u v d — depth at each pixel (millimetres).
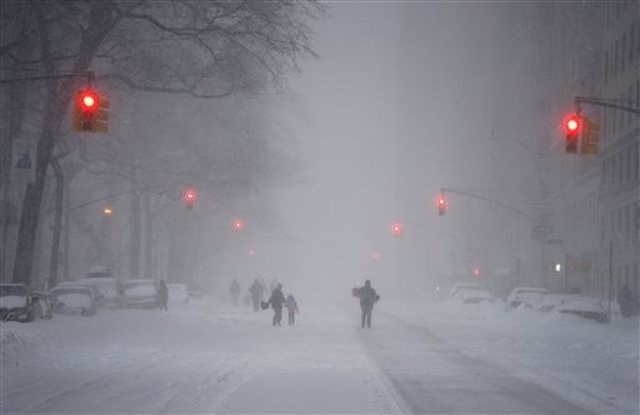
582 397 46438
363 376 54812
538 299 142625
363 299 114312
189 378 52562
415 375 56344
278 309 117812
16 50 101250
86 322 98875
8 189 115812
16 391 46250
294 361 65125
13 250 149000
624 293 143500
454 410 41094
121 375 54000
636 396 47031
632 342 82625
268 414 38688
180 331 101250
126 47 104125
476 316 142875
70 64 106875
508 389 49594
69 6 92938
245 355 69938
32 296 95312
